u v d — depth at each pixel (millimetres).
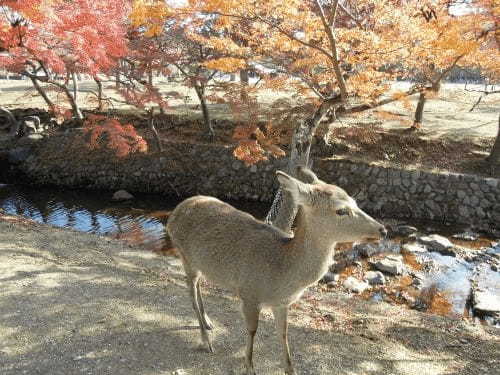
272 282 1692
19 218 4562
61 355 1993
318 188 1559
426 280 3830
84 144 7137
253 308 1780
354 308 3078
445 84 12195
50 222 5387
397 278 3865
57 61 4305
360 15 3779
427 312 3295
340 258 4227
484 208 5320
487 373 2143
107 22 4617
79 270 3125
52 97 9484
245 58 3635
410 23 3137
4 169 7238
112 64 5086
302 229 1600
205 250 1892
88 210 5863
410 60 3375
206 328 2320
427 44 3094
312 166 6035
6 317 2273
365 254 4320
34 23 3875
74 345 2078
